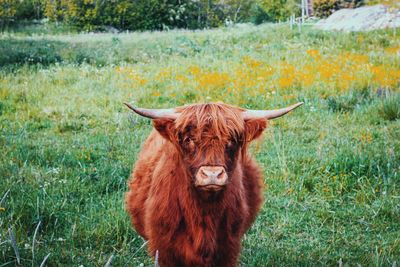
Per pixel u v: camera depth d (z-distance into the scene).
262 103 11.89
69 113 11.49
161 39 22.80
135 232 5.94
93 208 6.48
